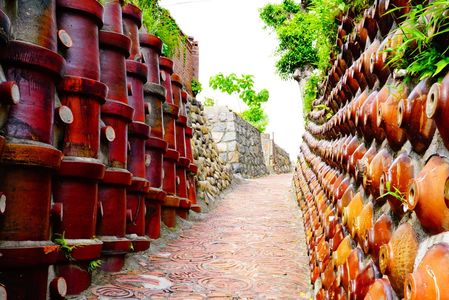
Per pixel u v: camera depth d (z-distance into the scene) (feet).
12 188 5.65
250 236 13.82
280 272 9.79
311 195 12.28
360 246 4.58
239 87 53.01
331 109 9.04
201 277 9.23
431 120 2.87
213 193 22.41
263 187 31.19
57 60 6.41
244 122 43.27
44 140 6.15
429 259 2.42
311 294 8.18
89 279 7.91
